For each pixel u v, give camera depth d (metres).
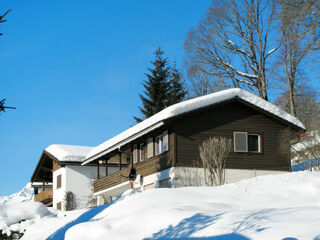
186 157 26.28
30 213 18.72
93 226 12.48
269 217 10.65
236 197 15.25
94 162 37.44
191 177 25.41
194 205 13.44
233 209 12.86
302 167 28.64
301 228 9.37
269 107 28.17
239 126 27.77
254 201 14.57
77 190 43.12
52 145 47.94
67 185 42.88
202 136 26.89
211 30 45.41
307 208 11.20
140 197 15.09
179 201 14.41
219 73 45.66
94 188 37.00
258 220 10.50
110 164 42.97
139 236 11.42
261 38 43.59
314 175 18.89
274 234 9.34
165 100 53.41
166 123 26.11
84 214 17.64
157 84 53.66
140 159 31.30
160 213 12.42
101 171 43.88
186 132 26.64
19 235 17.88
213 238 10.03
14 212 18.55
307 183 16.97
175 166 25.94
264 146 28.03
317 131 32.50
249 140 27.92
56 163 45.62
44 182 50.53
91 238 12.05
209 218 11.48
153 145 28.97
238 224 10.53
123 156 36.38
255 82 44.53
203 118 27.19
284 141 28.30
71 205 42.41
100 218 14.59
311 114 46.00
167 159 26.77
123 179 31.61
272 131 28.44
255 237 9.45
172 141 26.45
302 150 31.53
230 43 45.00
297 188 16.64
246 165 27.33
